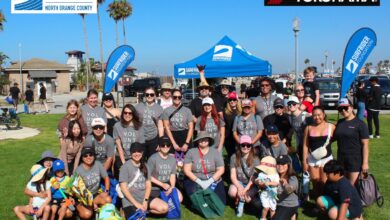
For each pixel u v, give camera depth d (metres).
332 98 22.80
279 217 5.63
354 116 6.02
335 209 5.42
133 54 9.57
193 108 8.12
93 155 5.89
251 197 6.19
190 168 6.48
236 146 7.16
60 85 57.81
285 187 5.70
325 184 5.70
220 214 6.27
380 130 14.58
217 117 7.21
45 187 5.82
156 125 7.42
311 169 6.26
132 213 5.83
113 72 9.37
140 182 5.99
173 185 6.39
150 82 41.69
